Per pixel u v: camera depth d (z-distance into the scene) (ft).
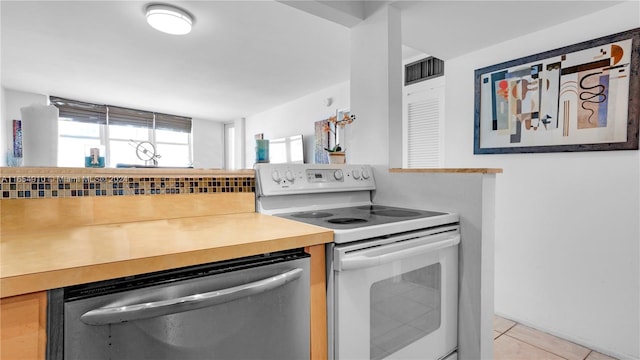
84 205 3.54
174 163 21.22
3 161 14.57
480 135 8.39
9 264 2.01
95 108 17.88
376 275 3.50
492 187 4.61
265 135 19.36
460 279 4.65
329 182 5.25
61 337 1.94
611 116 6.23
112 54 10.47
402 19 6.67
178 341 2.29
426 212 4.85
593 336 6.61
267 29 8.58
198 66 11.59
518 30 7.25
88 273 2.00
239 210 4.56
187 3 7.32
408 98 10.73
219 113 20.35
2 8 7.55
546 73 7.13
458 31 7.30
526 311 7.66
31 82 13.84
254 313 2.65
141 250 2.37
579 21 6.68
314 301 3.09
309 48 9.87
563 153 6.99
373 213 4.75
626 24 6.06
